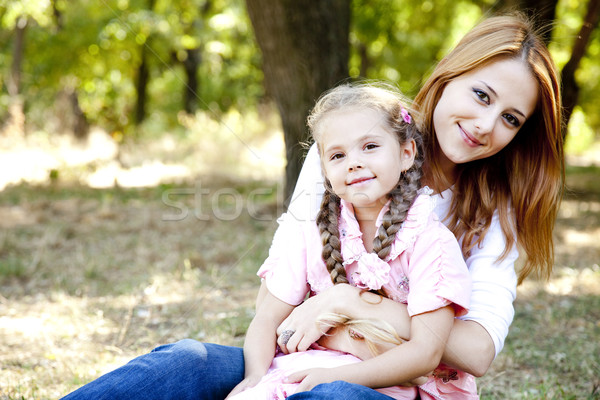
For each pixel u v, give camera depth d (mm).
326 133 1651
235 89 20141
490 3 9961
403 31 13352
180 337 3252
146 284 4352
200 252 5355
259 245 5562
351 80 4922
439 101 1787
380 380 1521
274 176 10125
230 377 1677
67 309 3768
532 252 1814
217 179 9812
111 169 10656
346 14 4879
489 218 1774
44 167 10250
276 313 1775
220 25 14695
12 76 13266
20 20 12727
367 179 1613
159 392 1548
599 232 6734
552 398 2535
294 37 4652
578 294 4359
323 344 1694
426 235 1598
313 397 1423
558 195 1821
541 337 3434
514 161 1807
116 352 3047
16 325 3461
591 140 22953
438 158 1824
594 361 2994
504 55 1698
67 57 14109
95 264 4824
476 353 1589
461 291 1562
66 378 2689
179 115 15242
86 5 13609
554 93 1740
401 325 1575
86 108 15531
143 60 15891
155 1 14852
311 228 1753
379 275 1599
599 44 10547
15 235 5824
